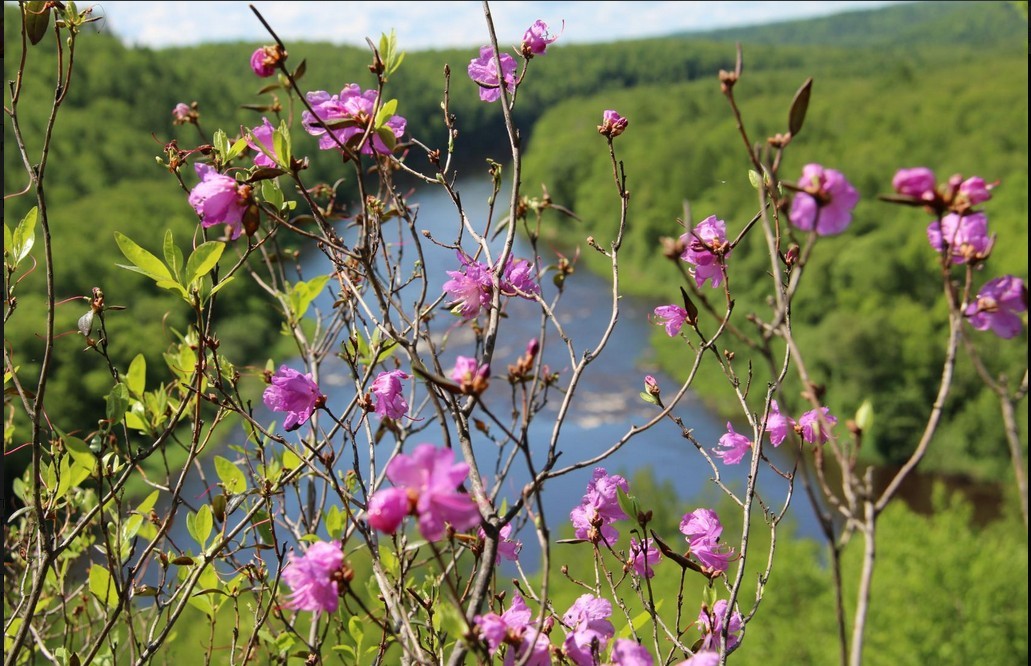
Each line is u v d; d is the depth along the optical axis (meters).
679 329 1.79
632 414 25.78
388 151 1.91
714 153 52.28
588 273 41.66
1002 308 1.20
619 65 121.94
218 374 1.91
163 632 1.80
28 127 45.09
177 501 1.78
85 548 2.49
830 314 33.91
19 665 2.14
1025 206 37.94
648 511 1.61
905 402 28.03
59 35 1.56
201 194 1.62
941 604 14.88
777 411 1.73
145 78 58.91
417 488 1.18
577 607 1.59
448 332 2.19
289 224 1.68
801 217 1.11
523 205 2.17
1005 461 25.53
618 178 1.81
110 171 46.22
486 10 1.83
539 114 102.56
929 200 1.16
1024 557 15.93
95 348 1.83
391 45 1.75
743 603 13.59
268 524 1.96
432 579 2.04
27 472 2.04
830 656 14.13
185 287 1.74
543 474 1.42
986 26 152.50
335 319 2.70
